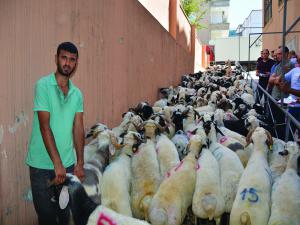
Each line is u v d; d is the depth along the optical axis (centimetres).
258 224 411
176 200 440
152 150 569
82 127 407
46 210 388
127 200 452
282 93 686
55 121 379
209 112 853
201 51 3231
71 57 377
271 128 787
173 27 1927
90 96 688
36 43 493
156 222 425
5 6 426
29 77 475
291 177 482
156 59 1294
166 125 736
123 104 898
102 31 748
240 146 621
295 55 941
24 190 466
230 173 505
